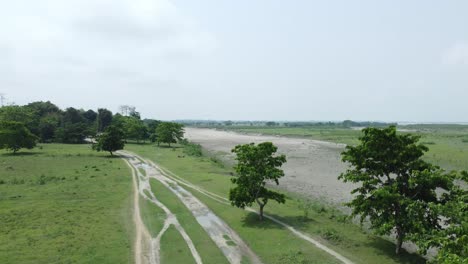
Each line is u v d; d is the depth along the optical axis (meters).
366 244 26.23
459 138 139.75
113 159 78.88
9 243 26.62
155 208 38.09
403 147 23.45
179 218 34.44
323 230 28.94
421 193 23.02
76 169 62.75
